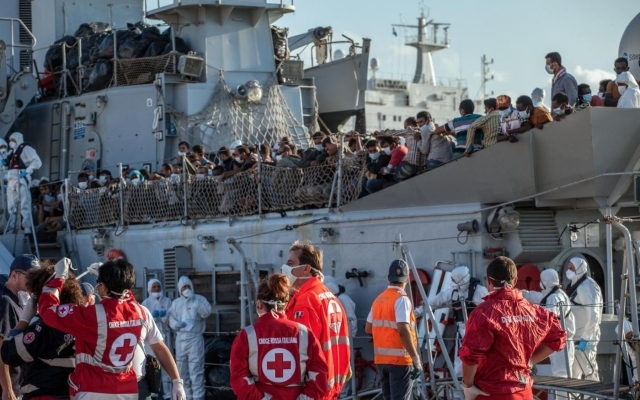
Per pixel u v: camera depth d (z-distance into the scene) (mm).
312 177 16844
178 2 22109
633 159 13867
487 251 14695
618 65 15195
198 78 22172
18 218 20766
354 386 14969
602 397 10938
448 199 15133
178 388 9688
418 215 15391
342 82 24266
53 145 24016
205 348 17406
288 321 8703
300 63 23297
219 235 17984
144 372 10586
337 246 16312
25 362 9547
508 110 15219
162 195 19266
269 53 22766
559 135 13984
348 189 16344
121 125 22484
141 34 22828
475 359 8836
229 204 18016
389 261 15695
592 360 13797
